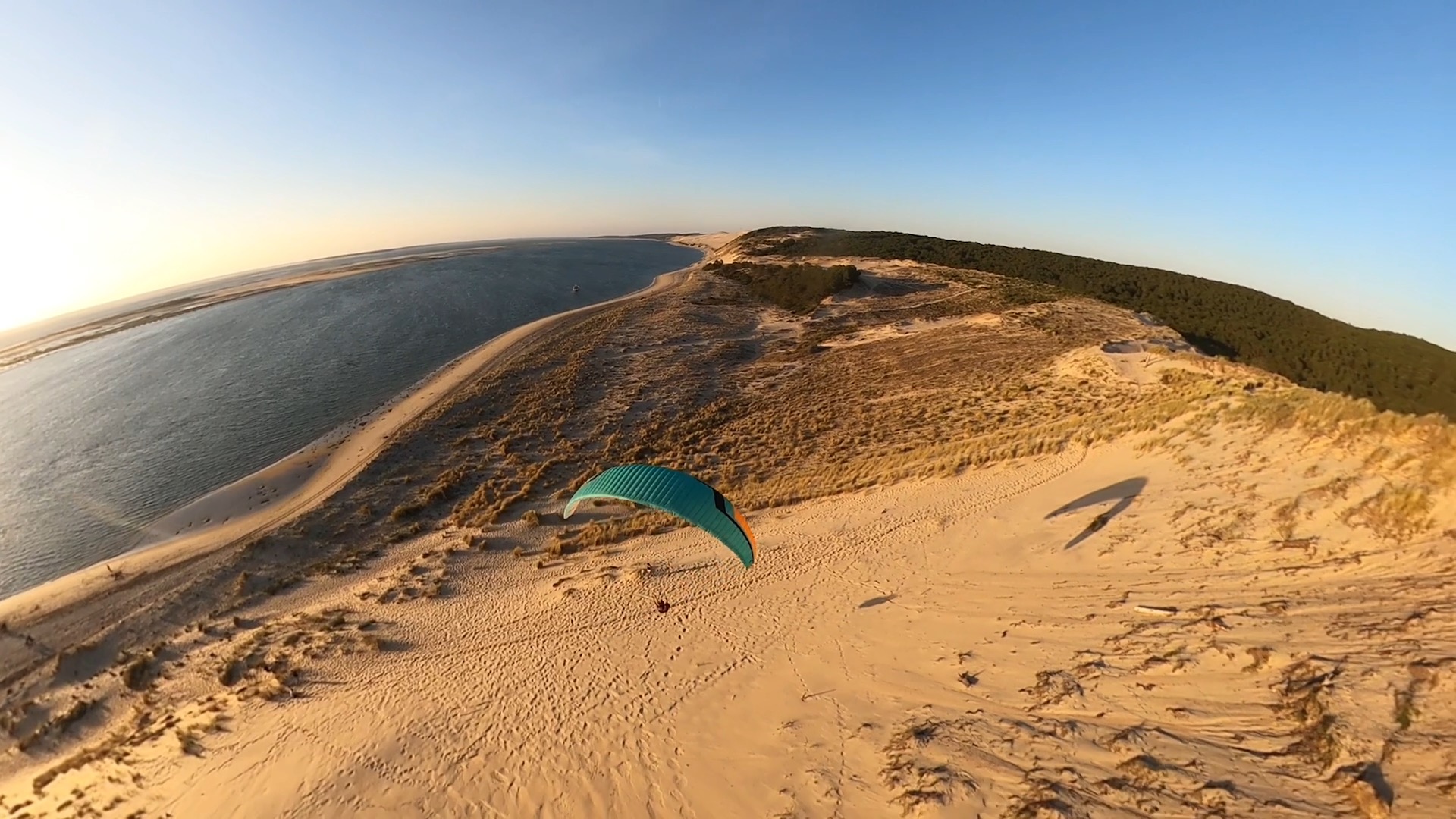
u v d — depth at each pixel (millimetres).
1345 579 9180
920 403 35781
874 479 22562
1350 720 6523
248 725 13828
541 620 15961
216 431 39812
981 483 19219
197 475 34406
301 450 36281
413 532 25812
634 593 16453
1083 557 12969
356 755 11672
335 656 16109
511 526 25094
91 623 21266
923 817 7461
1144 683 8516
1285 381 23547
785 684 11266
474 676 13828
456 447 34500
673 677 12242
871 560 15727
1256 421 15383
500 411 39719
